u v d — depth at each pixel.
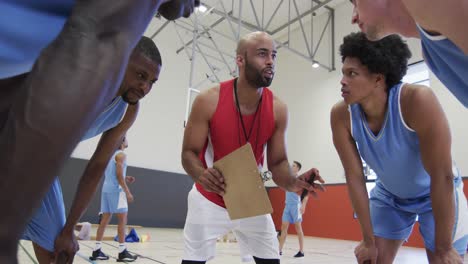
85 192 1.26
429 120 1.10
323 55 8.89
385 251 1.45
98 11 0.29
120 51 0.29
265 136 1.57
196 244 1.50
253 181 1.22
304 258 3.92
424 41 0.60
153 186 8.53
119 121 1.26
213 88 1.56
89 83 0.26
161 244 4.71
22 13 0.34
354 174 1.37
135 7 0.30
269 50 1.44
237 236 1.63
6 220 0.24
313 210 8.16
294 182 1.48
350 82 1.18
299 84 9.40
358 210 1.33
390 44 1.16
